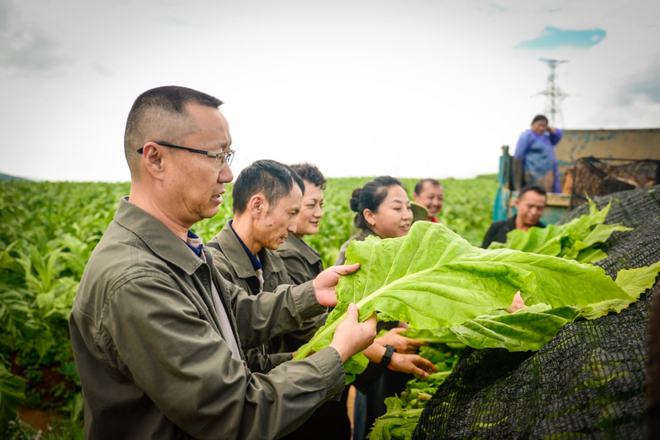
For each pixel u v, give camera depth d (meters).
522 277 1.54
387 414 2.14
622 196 3.22
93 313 1.47
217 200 1.71
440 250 1.77
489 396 1.58
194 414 1.34
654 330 0.68
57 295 5.71
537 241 2.75
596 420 1.09
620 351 1.28
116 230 1.60
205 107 1.64
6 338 5.08
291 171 2.72
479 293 1.58
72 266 6.65
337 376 1.51
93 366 1.52
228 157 1.72
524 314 1.70
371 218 3.26
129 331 1.37
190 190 1.63
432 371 2.62
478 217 15.38
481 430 1.43
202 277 1.74
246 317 2.06
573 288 1.60
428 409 1.71
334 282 1.93
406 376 3.33
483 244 5.60
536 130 7.64
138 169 1.64
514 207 7.44
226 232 2.60
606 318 1.54
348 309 1.67
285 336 2.70
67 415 5.34
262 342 2.06
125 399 1.48
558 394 1.29
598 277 1.58
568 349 1.46
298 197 2.62
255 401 1.38
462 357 2.04
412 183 37.47
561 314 1.63
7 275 4.83
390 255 1.83
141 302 1.37
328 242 9.53
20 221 13.04
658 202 2.74
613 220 2.86
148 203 1.66
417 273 1.74
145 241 1.56
